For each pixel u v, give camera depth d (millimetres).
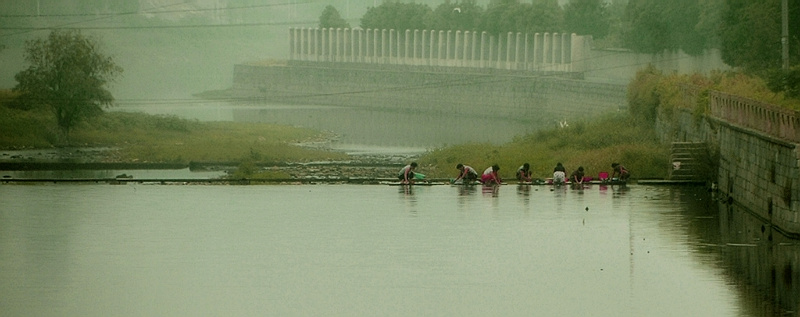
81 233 148250
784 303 106125
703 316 102562
